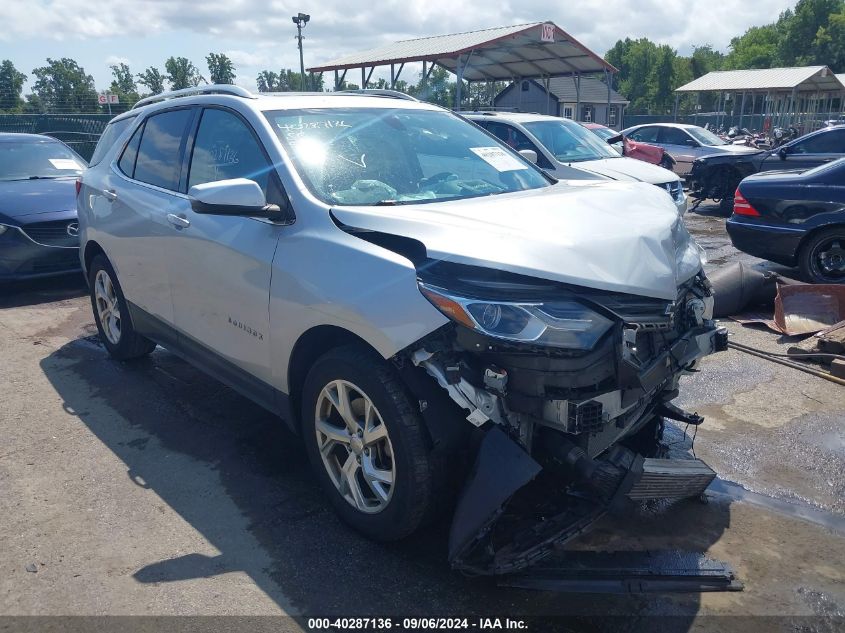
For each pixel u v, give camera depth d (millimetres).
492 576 2910
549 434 2828
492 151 4230
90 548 3125
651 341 2922
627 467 2857
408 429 2814
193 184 4078
